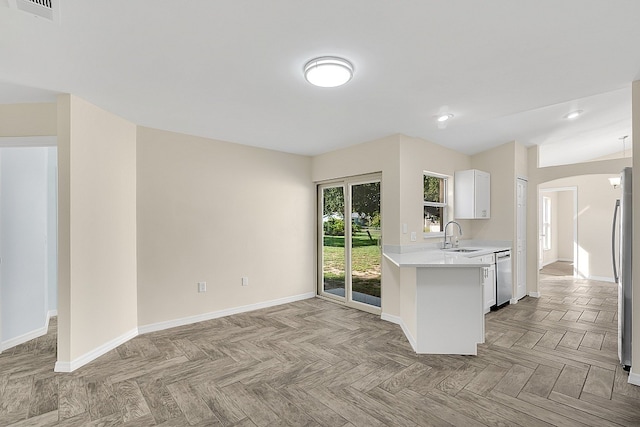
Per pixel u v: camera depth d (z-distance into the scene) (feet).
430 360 9.55
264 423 6.64
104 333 10.10
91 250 9.64
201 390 7.91
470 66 7.45
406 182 13.34
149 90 8.72
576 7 5.35
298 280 16.66
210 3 5.20
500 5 5.30
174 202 12.51
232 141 14.06
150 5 5.24
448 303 9.96
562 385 8.07
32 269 11.55
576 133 16.11
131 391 7.88
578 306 15.67
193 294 12.97
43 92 8.84
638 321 8.02
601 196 22.48
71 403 7.38
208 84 8.36
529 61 7.23
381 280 13.78
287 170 16.26
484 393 7.73
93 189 9.74
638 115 8.10
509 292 15.98
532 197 17.75
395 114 10.75
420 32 6.09
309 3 5.23
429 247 14.39
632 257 8.19
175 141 12.60
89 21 5.64
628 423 6.56
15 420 6.78
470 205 15.75
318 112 10.52
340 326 12.60
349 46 6.58
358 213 15.37
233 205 14.20
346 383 8.23
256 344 10.79
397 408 7.14
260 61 7.18
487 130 14.21
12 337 10.87
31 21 5.59
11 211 10.93
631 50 6.74
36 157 11.75
